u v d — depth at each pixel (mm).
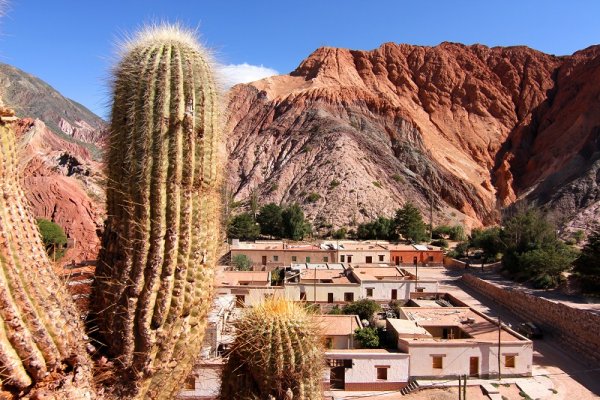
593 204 78125
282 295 8570
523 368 22562
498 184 119375
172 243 4551
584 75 134625
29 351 3406
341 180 88375
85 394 3830
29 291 3490
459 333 25344
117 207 4645
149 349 4445
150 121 4555
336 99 119125
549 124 132750
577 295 37688
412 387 21469
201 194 4801
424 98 143375
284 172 96562
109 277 4551
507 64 149250
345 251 48000
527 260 44000
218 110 5090
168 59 4754
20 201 3648
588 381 22750
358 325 24891
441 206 95750
